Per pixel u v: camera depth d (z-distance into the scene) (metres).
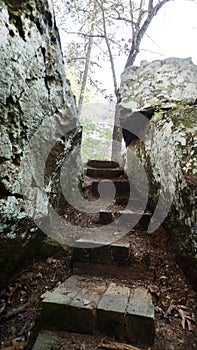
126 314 1.34
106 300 1.47
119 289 1.64
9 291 1.66
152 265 1.89
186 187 1.72
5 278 1.60
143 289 1.66
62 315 1.39
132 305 1.43
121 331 1.33
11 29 1.38
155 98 3.17
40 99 1.79
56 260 2.01
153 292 1.67
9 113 1.36
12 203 1.35
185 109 2.35
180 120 2.21
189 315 1.49
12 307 1.57
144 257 1.90
